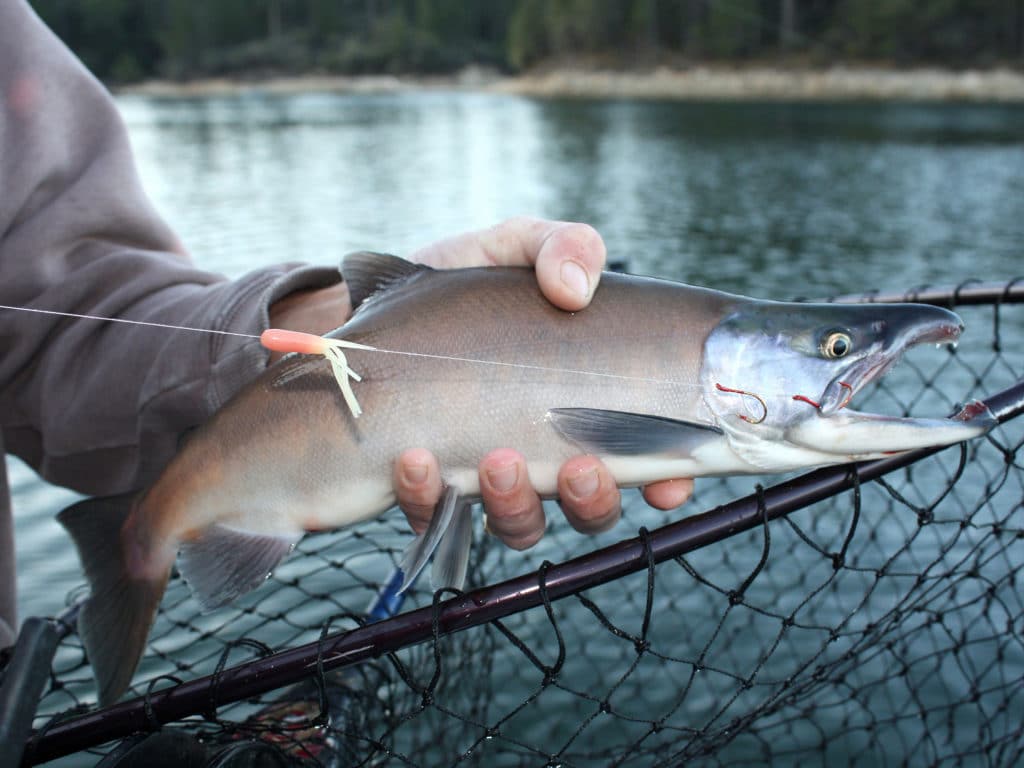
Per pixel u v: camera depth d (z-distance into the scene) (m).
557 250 0.28
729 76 10.95
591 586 0.24
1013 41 9.73
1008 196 3.19
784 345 0.28
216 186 3.67
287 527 0.28
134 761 0.22
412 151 5.11
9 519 0.31
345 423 0.27
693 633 0.62
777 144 5.13
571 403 0.27
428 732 0.49
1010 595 0.62
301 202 3.28
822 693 0.57
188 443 0.29
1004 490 0.75
